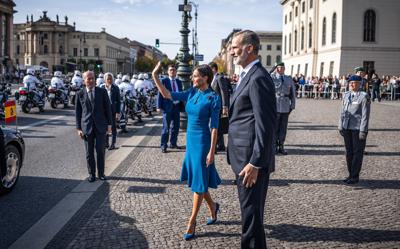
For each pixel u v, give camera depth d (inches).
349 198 253.3
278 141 402.0
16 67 3627.0
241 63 147.0
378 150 423.8
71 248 179.6
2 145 251.1
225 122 199.0
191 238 189.3
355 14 1707.7
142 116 792.9
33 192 268.2
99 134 291.1
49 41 5007.4
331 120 720.3
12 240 191.0
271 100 139.6
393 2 1694.1
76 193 262.1
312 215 221.5
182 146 436.1
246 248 147.9
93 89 291.6
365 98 283.6
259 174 144.9
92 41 5152.6
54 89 889.5
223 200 246.5
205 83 197.8
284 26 2721.5
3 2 3624.5
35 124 623.8
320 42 2001.7
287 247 180.4
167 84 407.2
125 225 205.8
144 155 390.3
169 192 263.0
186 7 532.4
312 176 308.8
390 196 258.4
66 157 382.9
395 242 185.9
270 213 224.4
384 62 1717.5
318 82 1563.7
